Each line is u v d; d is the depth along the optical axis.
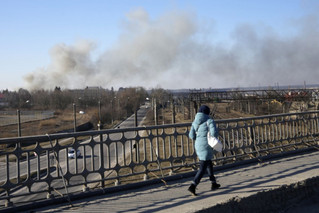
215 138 6.05
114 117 85.94
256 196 5.98
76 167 6.16
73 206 5.56
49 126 63.16
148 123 64.25
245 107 56.53
